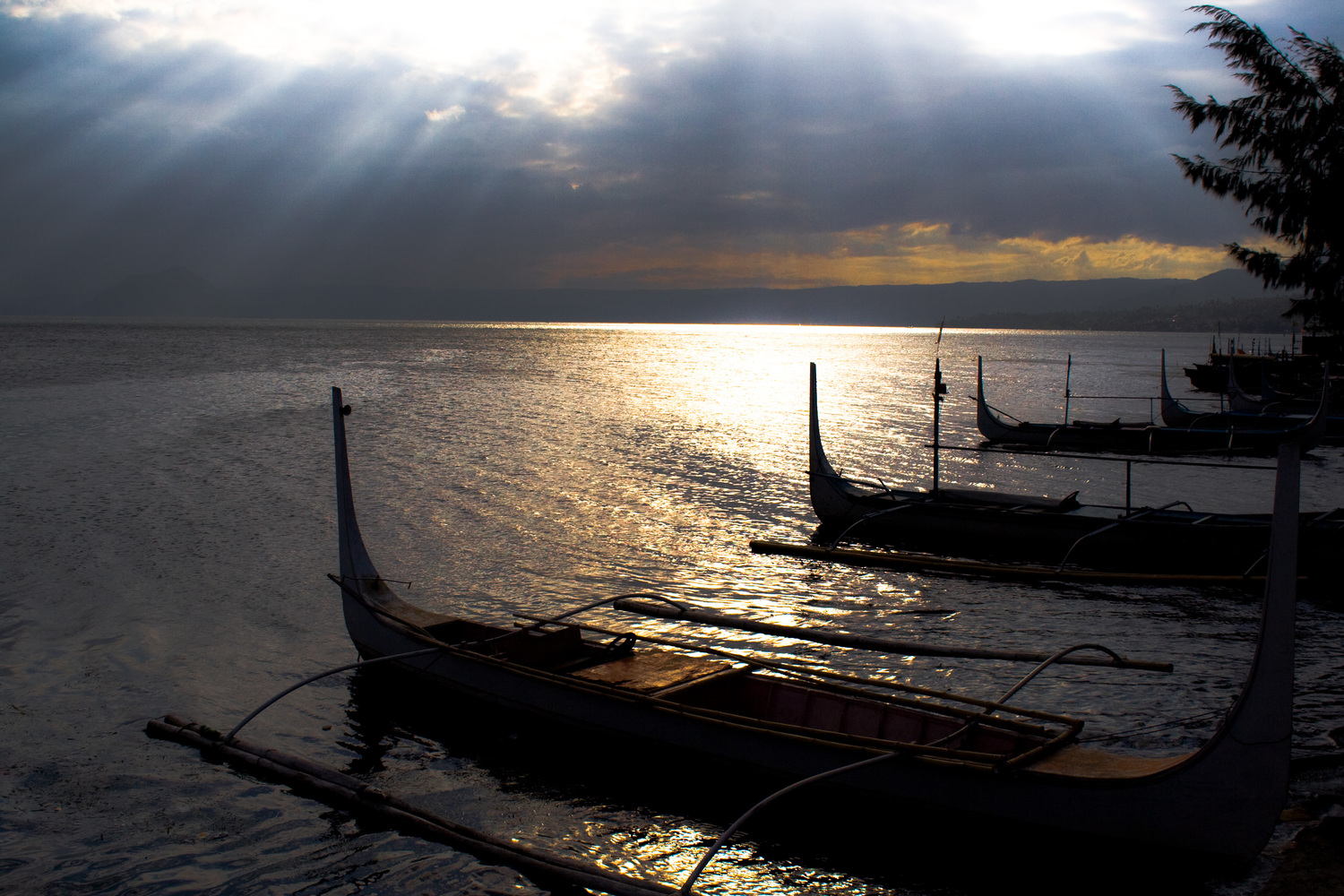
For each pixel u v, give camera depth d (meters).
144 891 8.55
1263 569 19.44
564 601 17.20
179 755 11.06
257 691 13.02
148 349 110.88
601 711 10.73
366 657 13.65
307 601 16.77
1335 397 56.44
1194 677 13.73
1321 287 13.61
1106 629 16.08
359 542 14.41
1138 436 38.69
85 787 10.32
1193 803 8.03
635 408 53.72
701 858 9.11
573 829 9.66
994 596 18.02
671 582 18.55
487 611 16.56
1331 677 13.83
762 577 19.06
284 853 9.15
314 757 11.23
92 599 16.62
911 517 22.72
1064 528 21.31
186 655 14.17
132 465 30.38
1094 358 143.00
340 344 142.38
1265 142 13.28
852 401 62.28
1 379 64.12
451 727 12.08
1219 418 45.12
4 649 14.21
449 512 24.28
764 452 36.56
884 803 9.17
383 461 32.34
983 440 41.56
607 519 23.98
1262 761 7.78
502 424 43.97
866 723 10.31
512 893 8.55
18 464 30.23
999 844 8.77
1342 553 19.00
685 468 32.44
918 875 8.80
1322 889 8.15
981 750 9.55
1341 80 12.91
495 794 10.38
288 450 34.16
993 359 136.50
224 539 20.89
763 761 9.69
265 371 78.69
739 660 11.54
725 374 91.25
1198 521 20.23
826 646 15.10
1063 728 11.90
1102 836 8.36
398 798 9.80
